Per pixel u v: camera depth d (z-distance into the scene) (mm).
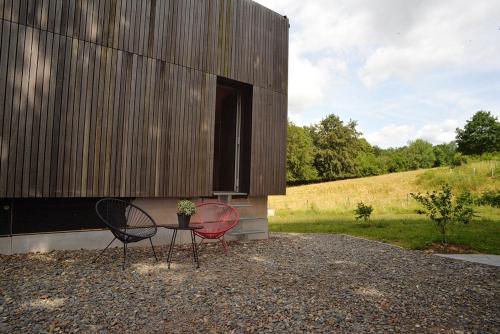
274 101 7027
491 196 15203
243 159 6742
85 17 4641
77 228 4789
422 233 7875
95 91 4688
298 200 19828
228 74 6246
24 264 3855
